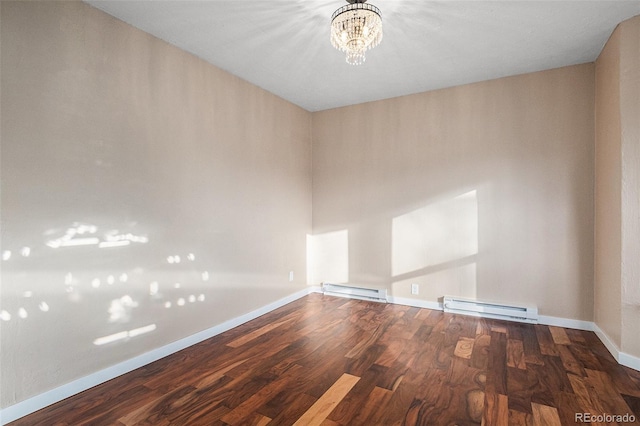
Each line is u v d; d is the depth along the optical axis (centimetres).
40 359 194
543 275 330
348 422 180
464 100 366
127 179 240
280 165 403
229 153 329
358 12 195
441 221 379
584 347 274
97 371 220
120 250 235
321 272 457
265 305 374
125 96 239
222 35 261
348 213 438
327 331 316
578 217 316
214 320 309
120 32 236
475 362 249
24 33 188
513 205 344
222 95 321
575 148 317
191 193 289
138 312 246
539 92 331
